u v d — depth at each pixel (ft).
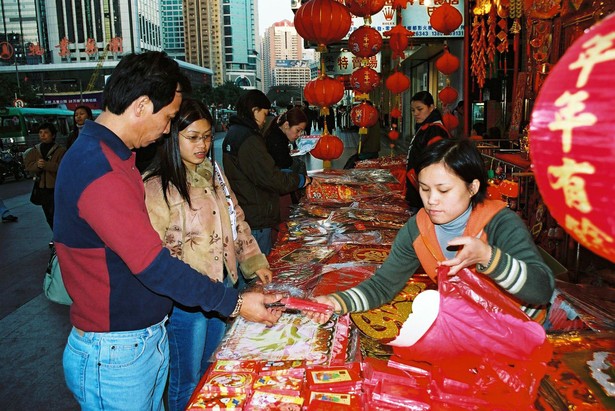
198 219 6.48
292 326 5.39
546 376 4.06
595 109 1.85
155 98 4.46
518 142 17.54
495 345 3.73
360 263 7.57
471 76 25.25
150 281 4.43
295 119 12.91
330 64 39.09
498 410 3.67
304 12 14.03
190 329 6.82
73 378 4.75
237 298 5.04
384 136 66.08
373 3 15.99
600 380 3.94
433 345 3.85
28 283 15.56
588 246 2.13
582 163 1.89
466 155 4.29
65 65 307.17
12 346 11.34
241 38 520.42
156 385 5.30
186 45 482.28
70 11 365.20
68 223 4.36
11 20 370.32
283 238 9.62
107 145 4.36
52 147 18.38
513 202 13.66
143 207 4.58
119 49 360.89
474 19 19.15
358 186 13.20
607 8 10.59
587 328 5.16
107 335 4.62
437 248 4.74
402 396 3.87
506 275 3.84
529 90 16.31
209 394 4.32
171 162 6.26
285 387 4.29
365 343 5.06
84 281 4.51
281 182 10.45
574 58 2.03
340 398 4.15
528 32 16.06
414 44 27.96
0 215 26.20
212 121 6.51
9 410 8.92
